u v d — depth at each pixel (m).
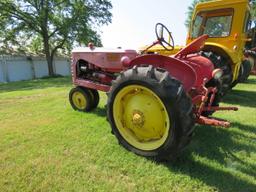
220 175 2.08
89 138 2.88
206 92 2.62
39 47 21.64
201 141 2.80
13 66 18.92
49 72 19.98
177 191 1.86
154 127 2.31
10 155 2.47
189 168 2.18
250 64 6.98
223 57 4.92
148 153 2.31
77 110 4.22
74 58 4.14
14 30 18.83
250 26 5.82
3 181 2.00
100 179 2.02
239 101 5.19
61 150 2.57
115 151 2.50
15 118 3.89
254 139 2.89
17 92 7.70
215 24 5.15
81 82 4.06
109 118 2.61
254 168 2.21
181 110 2.05
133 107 2.43
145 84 2.20
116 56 3.57
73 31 19.64
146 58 2.56
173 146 2.11
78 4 19.28
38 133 3.11
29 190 1.89
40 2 18.72
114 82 2.50
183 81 2.38
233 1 4.84
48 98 5.85
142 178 2.03
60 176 2.07
